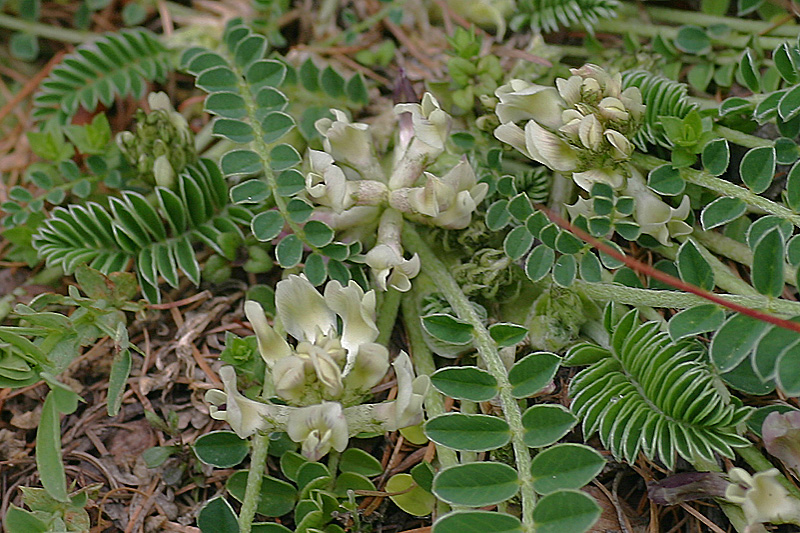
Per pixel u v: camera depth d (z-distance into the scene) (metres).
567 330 0.26
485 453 0.25
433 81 0.29
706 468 0.24
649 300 0.25
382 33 0.32
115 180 0.29
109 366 0.28
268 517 0.25
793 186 0.24
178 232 0.28
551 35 0.31
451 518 0.22
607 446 0.24
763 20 0.30
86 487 0.25
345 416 0.23
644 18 0.30
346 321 0.24
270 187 0.26
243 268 0.29
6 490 0.26
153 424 0.26
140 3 0.33
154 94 0.28
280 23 0.32
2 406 0.27
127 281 0.26
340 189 0.25
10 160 0.31
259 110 0.27
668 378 0.23
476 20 0.31
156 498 0.26
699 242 0.27
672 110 0.26
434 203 0.25
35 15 0.33
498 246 0.27
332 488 0.25
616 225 0.25
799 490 0.24
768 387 0.24
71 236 0.27
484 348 0.24
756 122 0.27
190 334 0.28
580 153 0.25
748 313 0.22
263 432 0.23
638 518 0.25
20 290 0.28
